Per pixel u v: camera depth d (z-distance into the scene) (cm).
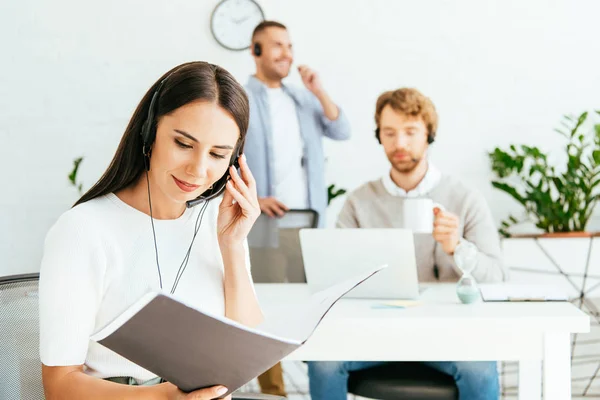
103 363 129
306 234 202
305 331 116
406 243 191
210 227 143
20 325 135
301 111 364
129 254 131
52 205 375
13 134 375
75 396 116
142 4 374
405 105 284
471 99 368
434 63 369
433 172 286
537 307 177
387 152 292
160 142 125
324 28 372
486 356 166
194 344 97
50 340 121
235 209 142
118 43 375
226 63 373
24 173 375
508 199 363
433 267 266
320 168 364
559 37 363
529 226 360
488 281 238
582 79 362
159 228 136
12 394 132
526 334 165
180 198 129
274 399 146
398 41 371
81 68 375
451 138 369
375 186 294
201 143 123
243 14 372
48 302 122
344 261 199
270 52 361
